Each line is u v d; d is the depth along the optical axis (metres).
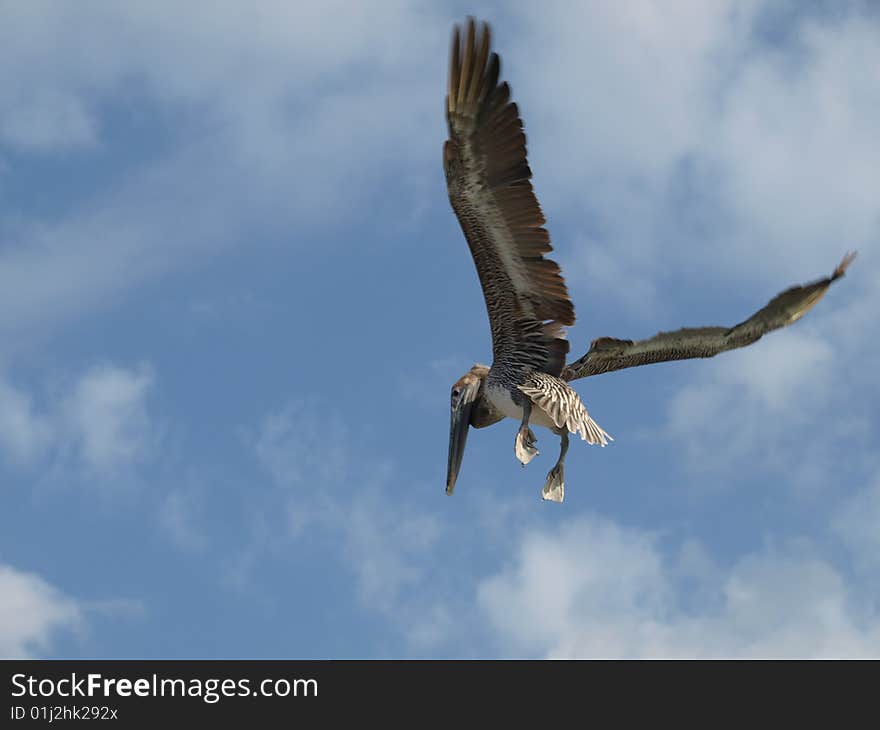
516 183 15.24
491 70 14.85
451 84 14.95
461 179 15.41
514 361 16.48
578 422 15.59
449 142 15.21
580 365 17.31
